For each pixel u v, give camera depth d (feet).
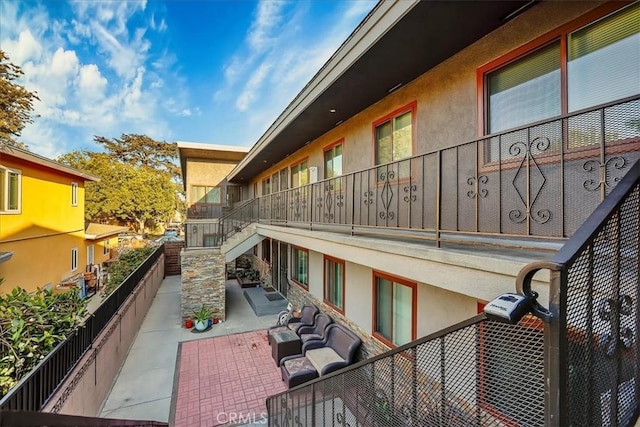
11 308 11.85
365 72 14.87
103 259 60.39
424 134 15.01
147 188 96.73
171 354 23.11
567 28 9.39
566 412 3.04
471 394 4.44
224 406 17.06
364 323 19.48
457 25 11.21
